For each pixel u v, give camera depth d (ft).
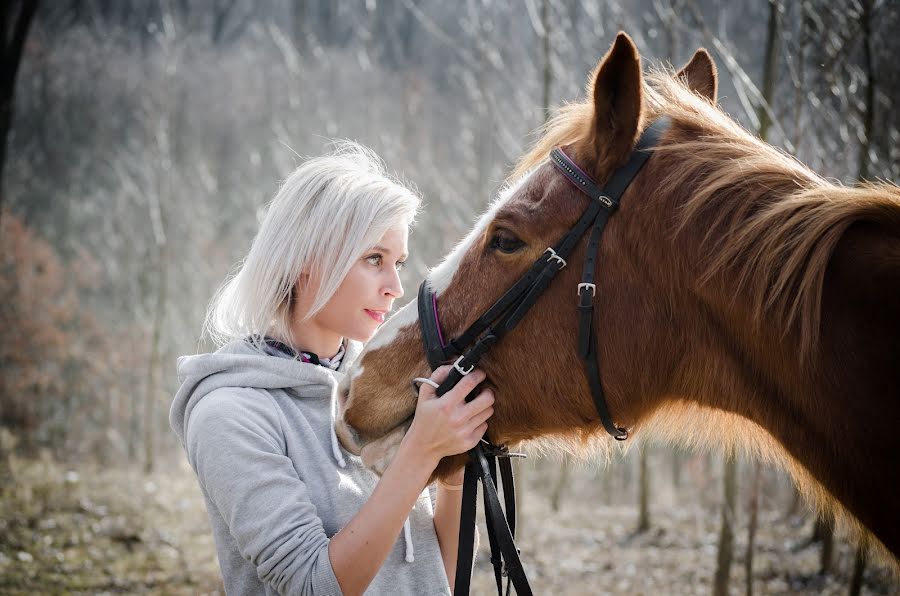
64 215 74.49
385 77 78.02
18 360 48.75
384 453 5.46
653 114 5.48
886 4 14.19
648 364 5.24
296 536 4.59
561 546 24.23
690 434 5.91
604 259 5.17
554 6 25.84
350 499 5.20
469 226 31.32
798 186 4.90
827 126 15.29
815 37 14.74
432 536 5.76
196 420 5.01
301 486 4.85
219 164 83.51
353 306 5.37
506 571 5.16
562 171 5.32
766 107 13.32
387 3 82.74
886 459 4.57
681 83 6.19
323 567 4.49
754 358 4.98
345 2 87.97
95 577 18.01
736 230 4.87
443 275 5.65
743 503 26.89
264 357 5.34
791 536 23.54
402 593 5.35
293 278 5.32
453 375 5.30
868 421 4.55
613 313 5.19
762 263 4.74
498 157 33.99
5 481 26.35
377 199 5.28
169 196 44.93
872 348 4.48
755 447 5.77
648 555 22.86
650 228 5.10
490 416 5.39
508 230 5.32
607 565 21.72
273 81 88.48
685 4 18.57
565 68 27.50
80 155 84.38
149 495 26.81
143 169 60.59
